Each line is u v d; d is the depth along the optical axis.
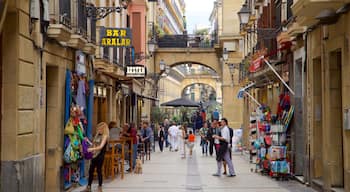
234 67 39.84
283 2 19.41
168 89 67.06
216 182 17.00
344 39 12.37
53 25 12.66
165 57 46.66
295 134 17.39
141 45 37.12
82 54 16.42
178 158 27.58
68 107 14.69
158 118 43.00
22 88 11.08
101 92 21.28
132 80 27.19
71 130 14.61
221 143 18.59
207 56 46.69
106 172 17.81
